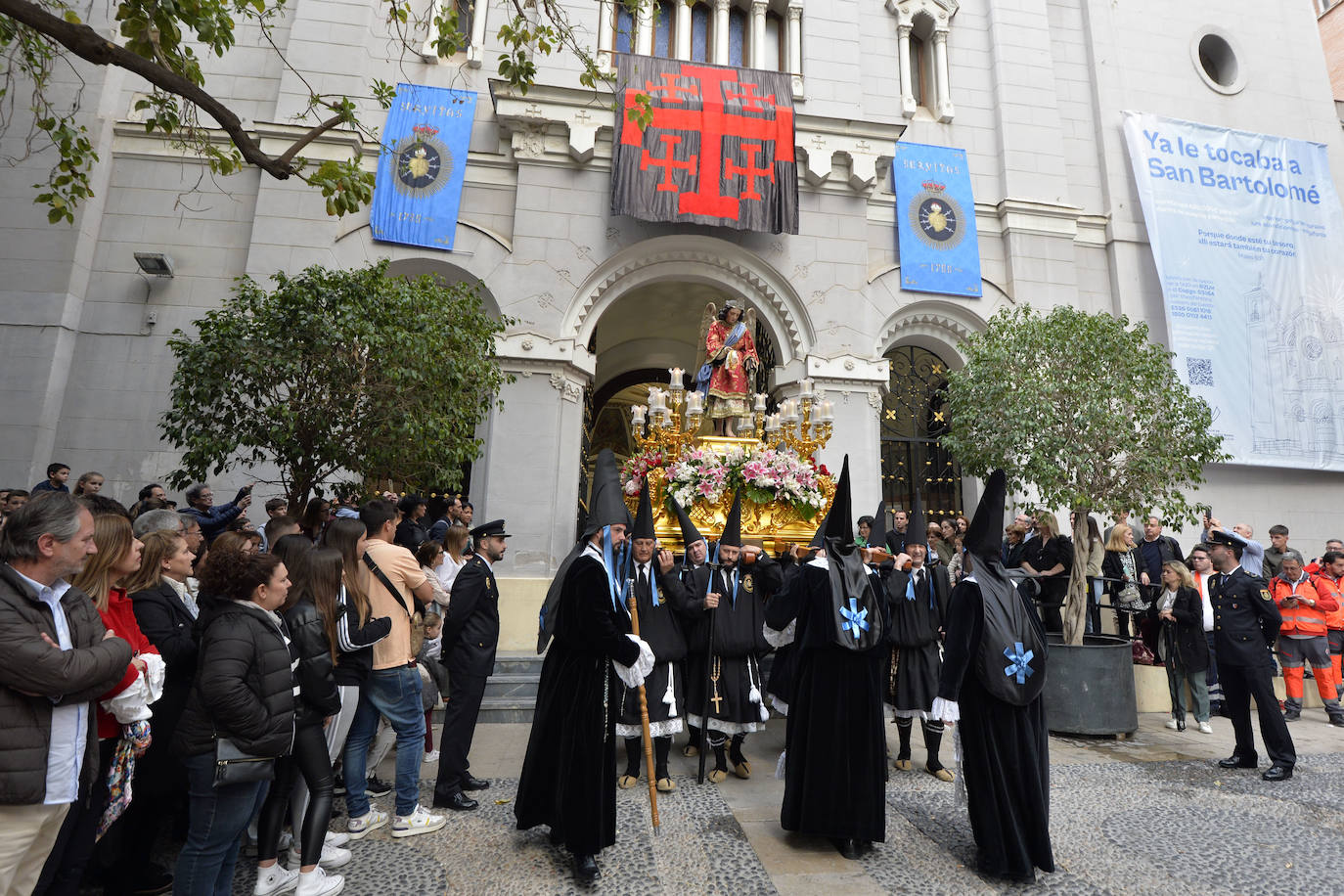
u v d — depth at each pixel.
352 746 4.44
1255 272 13.37
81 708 2.55
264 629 3.16
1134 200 13.94
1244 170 13.86
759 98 11.91
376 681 4.43
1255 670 6.04
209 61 11.77
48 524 2.51
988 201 13.51
